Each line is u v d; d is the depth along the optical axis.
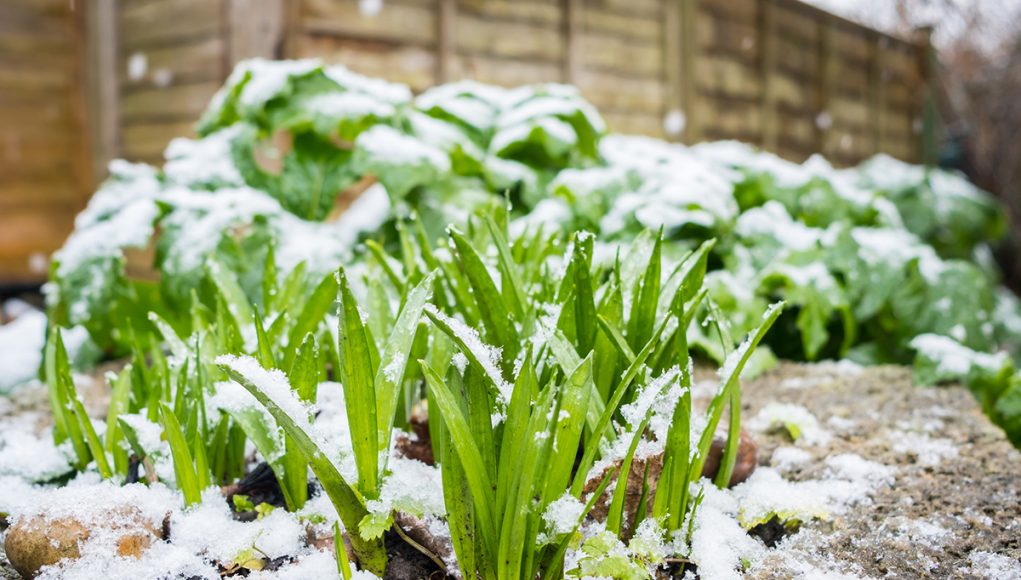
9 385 2.81
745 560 1.44
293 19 3.44
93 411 2.35
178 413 1.61
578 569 1.32
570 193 3.05
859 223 3.64
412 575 1.40
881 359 3.19
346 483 1.27
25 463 1.79
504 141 3.19
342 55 3.64
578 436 1.26
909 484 1.79
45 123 5.40
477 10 4.24
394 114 3.04
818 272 3.07
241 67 3.04
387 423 1.35
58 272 2.68
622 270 1.85
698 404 2.24
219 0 3.68
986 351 3.21
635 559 1.36
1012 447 2.02
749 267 3.18
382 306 1.76
